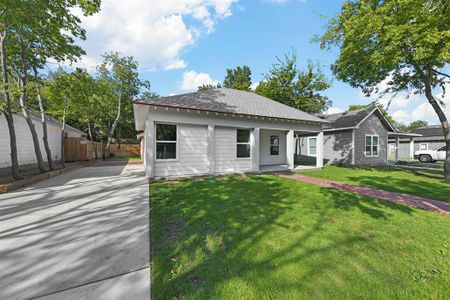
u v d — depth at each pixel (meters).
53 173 9.24
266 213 4.32
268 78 21.64
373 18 8.55
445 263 2.54
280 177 9.32
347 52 10.33
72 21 8.55
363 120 15.90
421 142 24.59
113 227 3.52
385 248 2.89
